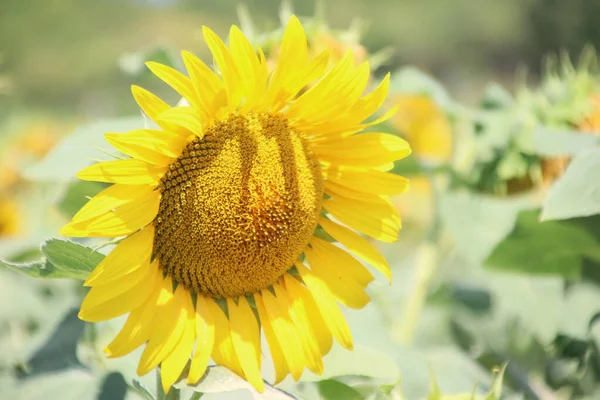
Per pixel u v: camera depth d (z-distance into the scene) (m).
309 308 1.14
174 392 1.09
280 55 1.09
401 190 1.15
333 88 1.11
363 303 1.15
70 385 1.18
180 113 1.04
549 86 1.50
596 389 1.32
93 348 1.25
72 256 1.05
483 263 1.40
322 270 1.14
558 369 1.36
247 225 1.10
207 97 1.07
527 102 1.48
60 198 1.32
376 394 1.15
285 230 1.12
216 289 1.11
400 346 1.34
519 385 1.38
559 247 1.37
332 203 1.15
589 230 1.33
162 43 1.40
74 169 1.23
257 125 1.11
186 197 1.09
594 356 1.33
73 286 1.44
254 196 1.10
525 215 1.33
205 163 1.09
